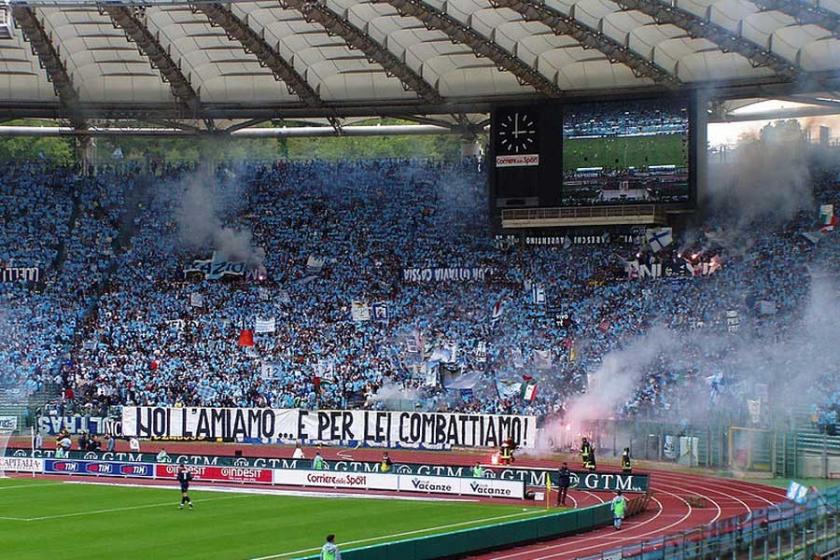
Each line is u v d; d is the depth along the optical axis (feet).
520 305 324.39
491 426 280.31
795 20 257.75
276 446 295.07
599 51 285.02
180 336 331.16
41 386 316.19
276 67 306.55
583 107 313.73
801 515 143.84
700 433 262.06
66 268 354.74
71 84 327.26
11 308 340.59
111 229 366.22
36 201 370.94
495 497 226.79
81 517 200.54
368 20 284.61
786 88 302.86
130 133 369.91
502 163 321.32
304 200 374.43
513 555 166.61
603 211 313.53
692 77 298.56
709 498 224.74
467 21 274.77
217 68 325.21
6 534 182.60
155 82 335.47
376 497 229.04
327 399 303.68
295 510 209.97
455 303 332.19
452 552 163.43
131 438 297.94
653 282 319.47
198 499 224.33
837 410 250.78
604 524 193.36
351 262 351.87
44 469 266.36
